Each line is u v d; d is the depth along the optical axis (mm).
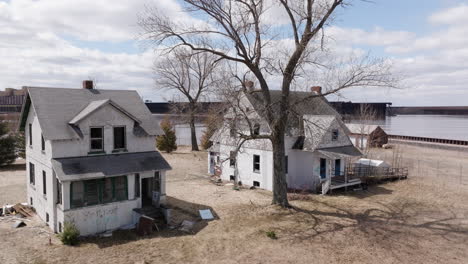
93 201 18844
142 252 16031
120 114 20453
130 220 20172
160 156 21812
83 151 19203
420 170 40344
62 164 18047
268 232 17969
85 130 19172
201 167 40188
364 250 16234
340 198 26156
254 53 20906
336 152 28672
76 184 18219
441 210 23297
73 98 21250
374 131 61625
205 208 23266
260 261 15000
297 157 30000
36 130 21188
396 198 26469
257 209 22656
